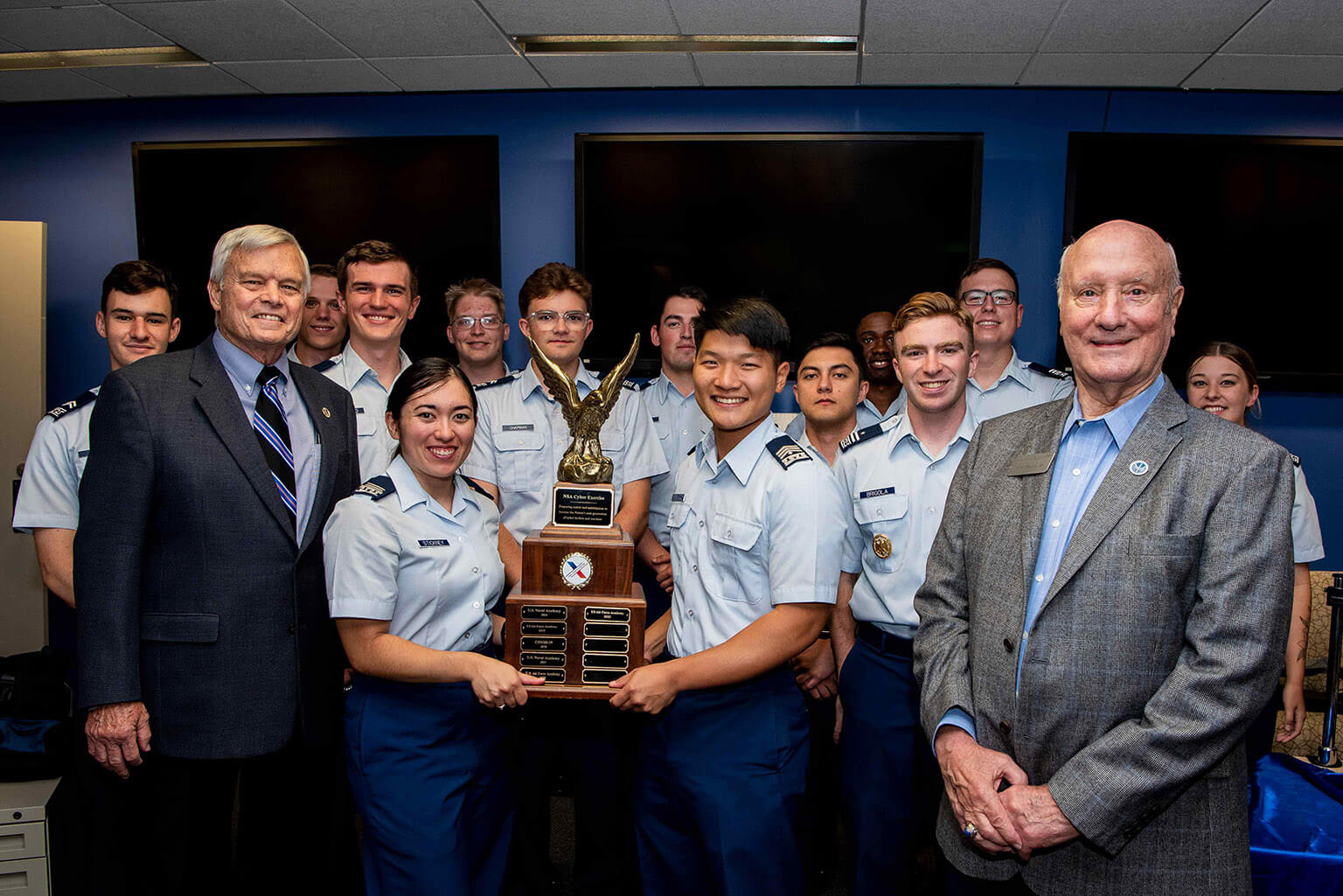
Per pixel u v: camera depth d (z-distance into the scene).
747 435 1.48
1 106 3.62
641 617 1.42
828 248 3.37
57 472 1.95
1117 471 1.07
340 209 3.47
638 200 3.40
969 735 1.13
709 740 1.40
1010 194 3.39
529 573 1.46
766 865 1.37
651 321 3.45
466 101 3.51
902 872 1.63
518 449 2.16
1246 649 0.96
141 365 1.52
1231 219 3.24
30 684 2.04
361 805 1.42
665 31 2.87
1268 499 1.00
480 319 2.63
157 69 3.22
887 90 3.40
